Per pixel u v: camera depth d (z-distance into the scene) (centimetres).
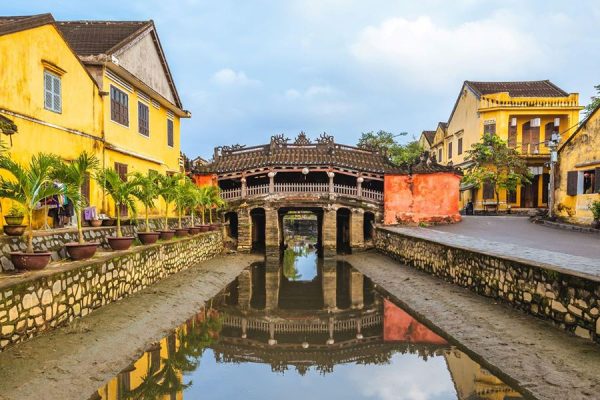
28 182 886
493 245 1523
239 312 1438
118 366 827
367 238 2986
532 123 3431
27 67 1172
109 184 1280
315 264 2584
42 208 1192
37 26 1205
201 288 1600
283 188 2820
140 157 1886
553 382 709
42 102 1241
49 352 770
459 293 1352
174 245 1694
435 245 1673
